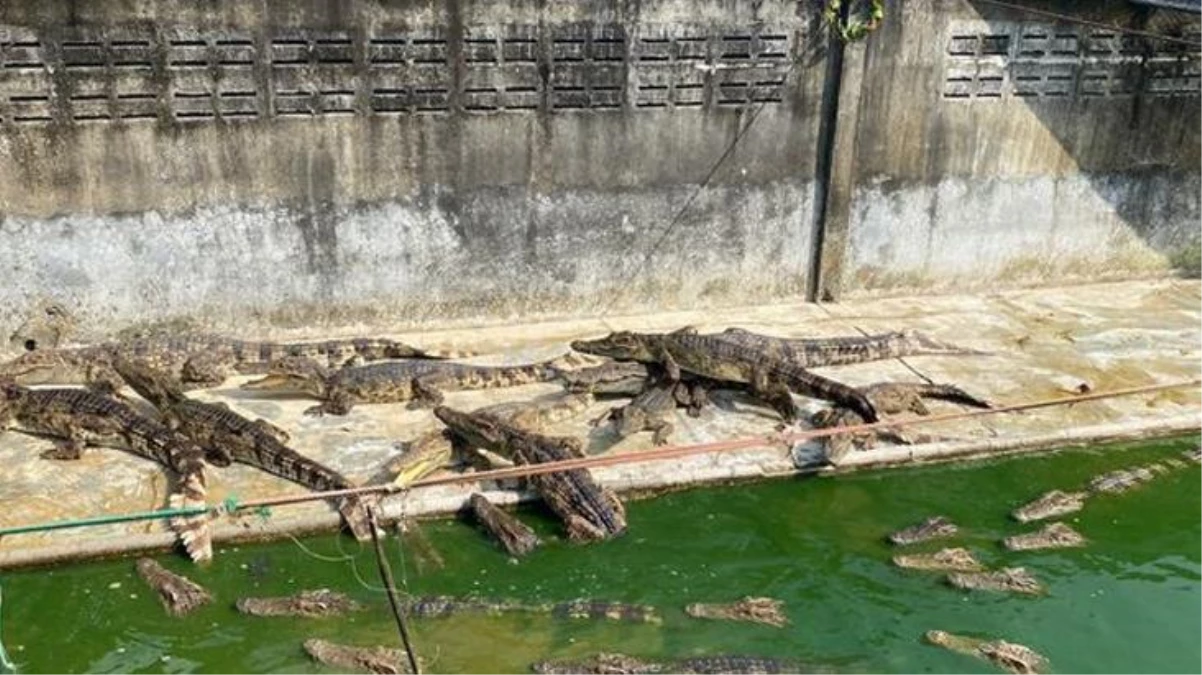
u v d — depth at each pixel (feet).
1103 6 38.60
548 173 35.99
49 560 24.09
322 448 28.81
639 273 38.24
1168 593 25.00
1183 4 37.70
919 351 35.70
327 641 22.53
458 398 31.94
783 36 36.24
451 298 36.70
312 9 32.09
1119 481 28.99
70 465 27.61
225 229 33.68
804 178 38.45
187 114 32.14
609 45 34.94
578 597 24.43
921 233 40.42
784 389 31.04
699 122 36.65
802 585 25.17
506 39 33.99
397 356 34.40
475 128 34.76
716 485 28.43
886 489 28.96
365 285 35.65
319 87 32.96
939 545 26.58
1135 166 41.75
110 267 33.14
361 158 34.09
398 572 24.90
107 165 31.99
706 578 25.31
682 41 35.50
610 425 30.81
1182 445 31.22
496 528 25.77
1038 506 27.81
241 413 30.66
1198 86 41.09
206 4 31.22
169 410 29.22
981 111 39.09
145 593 23.84
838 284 40.27
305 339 35.63
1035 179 40.81
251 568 24.84
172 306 34.14
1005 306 40.57
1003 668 22.38
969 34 37.78
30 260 32.37
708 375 32.30
